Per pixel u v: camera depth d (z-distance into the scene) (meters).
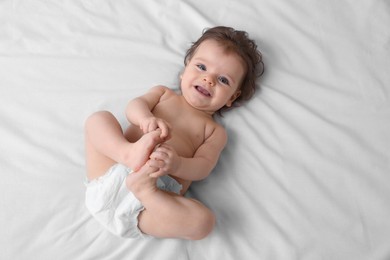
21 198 1.24
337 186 1.28
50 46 1.49
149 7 1.57
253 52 1.41
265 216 1.25
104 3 1.57
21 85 1.41
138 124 1.24
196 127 1.34
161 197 1.12
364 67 1.45
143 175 1.11
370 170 1.30
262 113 1.40
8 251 1.18
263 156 1.33
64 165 1.29
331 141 1.34
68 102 1.39
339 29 1.52
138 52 1.48
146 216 1.15
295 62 1.47
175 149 1.27
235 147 1.35
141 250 1.19
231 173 1.31
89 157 1.22
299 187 1.29
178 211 1.12
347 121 1.37
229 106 1.41
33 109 1.37
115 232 1.18
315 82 1.43
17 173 1.27
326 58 1.47
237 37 1.39
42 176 1.28
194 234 1.14
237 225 1.24
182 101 1.38
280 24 1.52
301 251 1.20
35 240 1.20
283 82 1.44
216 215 1.25
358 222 1.24
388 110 1.39
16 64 1.44
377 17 1.53
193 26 1.54
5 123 1.34
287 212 1.25
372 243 1.21
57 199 1.25
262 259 1.19
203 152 1.29
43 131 1.34
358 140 1.34
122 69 1.45
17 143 1.31
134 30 1.52
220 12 1.56
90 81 1.43
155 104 1.35
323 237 1.22
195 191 1.31
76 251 1.19
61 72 1.44
